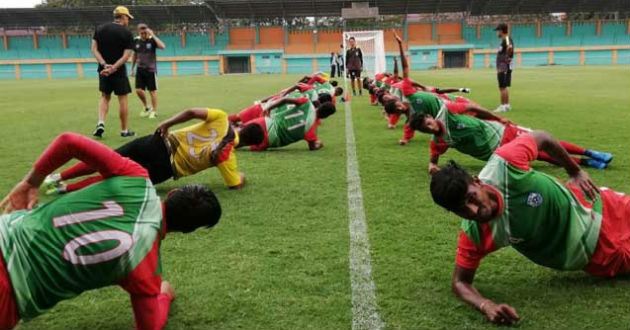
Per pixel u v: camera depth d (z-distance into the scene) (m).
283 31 51.66
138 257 2.18
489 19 51.28
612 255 2.71
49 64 49.19
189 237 3.64
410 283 2.88
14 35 52.75
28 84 30.30
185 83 27.16
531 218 2.51
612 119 9.24
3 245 2.10
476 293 2.62
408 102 6.63
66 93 20.41
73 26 52.19
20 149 7.17
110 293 2.86
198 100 15.47
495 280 2.91
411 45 50.00
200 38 52.19
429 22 50.53
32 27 52.41
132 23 51.56
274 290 2.83
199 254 3.35
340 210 4.22
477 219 2.36
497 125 5.18
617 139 7.14
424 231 3.69
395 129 8.90
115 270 2.15
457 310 2.58
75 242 2.11
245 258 3.27
